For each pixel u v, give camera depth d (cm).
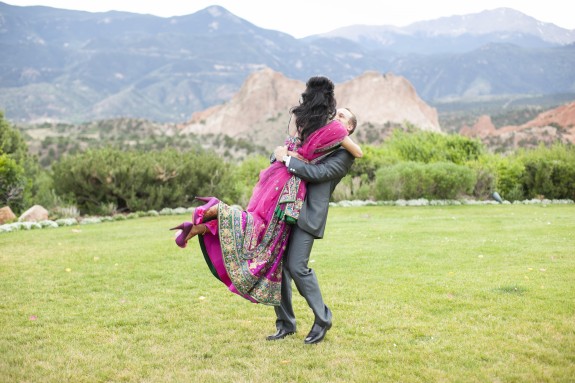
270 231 404
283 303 440
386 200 1828
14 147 1998
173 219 1473
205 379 353
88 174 1594
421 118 13325
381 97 13362
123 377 357
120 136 10412
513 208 1627
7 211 1433
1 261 793
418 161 2222
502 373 354
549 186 1939
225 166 1875
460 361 378
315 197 413
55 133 11100
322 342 424
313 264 739
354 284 614
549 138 11425
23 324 477
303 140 412
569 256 761
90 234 1129
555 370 356
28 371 366
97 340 433
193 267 739
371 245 902
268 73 16650
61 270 723
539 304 513
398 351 400
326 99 410
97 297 575
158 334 447
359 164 2045
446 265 717
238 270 393
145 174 1666
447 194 1825
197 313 509
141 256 829
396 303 531
